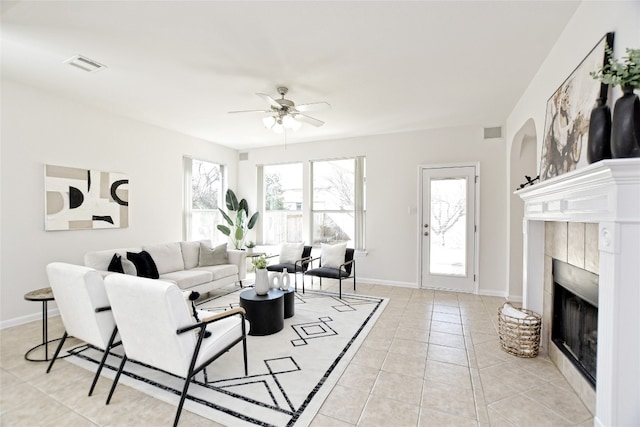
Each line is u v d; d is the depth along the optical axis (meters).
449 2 2.03
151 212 4.77
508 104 3.87
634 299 1.43
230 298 4.42
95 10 2.10
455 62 2.82
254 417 1.91
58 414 1.93
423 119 4.48
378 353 2.76
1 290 3.27
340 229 5.77
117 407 2.00
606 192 1.51
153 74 3.08
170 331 1.87
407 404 2.04
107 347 2.24
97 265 3.53
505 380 2.33
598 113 1.57
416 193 5.12
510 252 4.38
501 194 4.62
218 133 5.31
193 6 2.06
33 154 3.48
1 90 3.24
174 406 2.02
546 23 2.24
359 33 2.37
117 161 4.31
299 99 3.72
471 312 3.87
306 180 5.96
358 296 4.60
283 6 2.06
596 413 1.61
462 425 1.84
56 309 3.71
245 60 2.79
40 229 3.55
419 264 5.09
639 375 1.43
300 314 3.80
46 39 2.47
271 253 6.32
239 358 2.66
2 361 2.58
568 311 2.46
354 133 5.29
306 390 2.19
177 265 4.45
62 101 3.71
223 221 6.39
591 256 1.97
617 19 1.60
